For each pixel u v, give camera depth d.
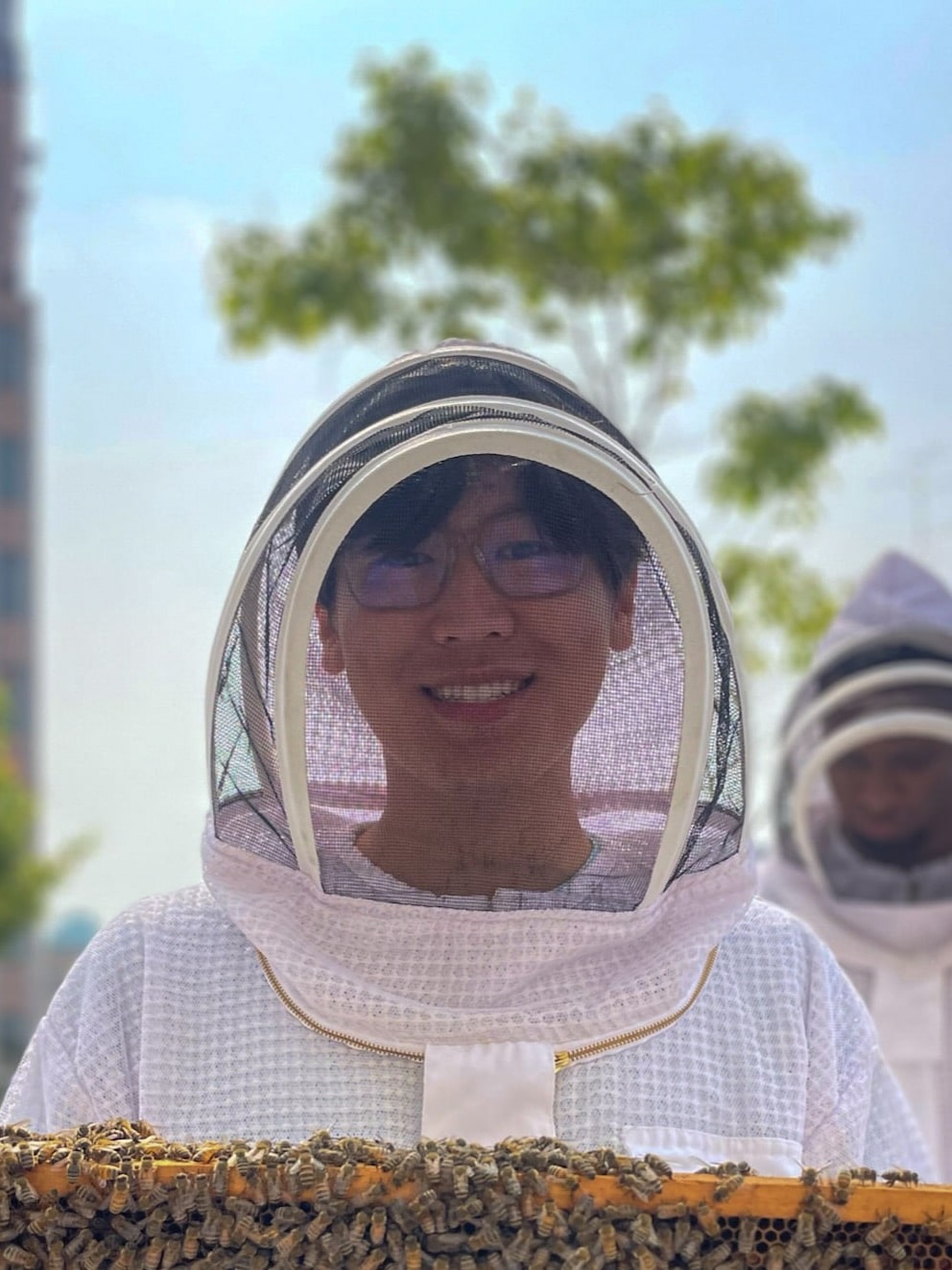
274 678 2.39
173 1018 2.39
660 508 2.39
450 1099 2.24
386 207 11.12
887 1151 2.59
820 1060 2.48
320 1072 2.30
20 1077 2.46
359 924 2.36
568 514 2.38
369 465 2.36
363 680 2.38
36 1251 1.94
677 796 2.37
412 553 2.37
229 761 2.44
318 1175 1.90
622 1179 1.92
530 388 2.60
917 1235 1.93
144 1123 2.08
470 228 10.92
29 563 40.53
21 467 40.50
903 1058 5.29
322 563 2.34
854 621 6.64
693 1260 1.92
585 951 2.35
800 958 2.57
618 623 2.43
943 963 5.41
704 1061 2.38
